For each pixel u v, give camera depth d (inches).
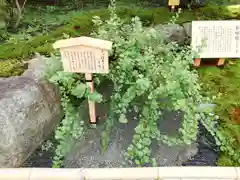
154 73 146.8
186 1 235.1
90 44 130.0
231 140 153.7
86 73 141.3
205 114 164.1
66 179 127.1
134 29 154.6
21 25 218.8
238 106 171.6
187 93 146.7
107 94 168.2
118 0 244.1
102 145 152.4
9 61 177.6
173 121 162.2
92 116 155.9
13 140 138.0
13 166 140.0
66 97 155.5
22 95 145.8
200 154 151.3
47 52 188.9
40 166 146.3
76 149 150.5
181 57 163.8
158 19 218.1
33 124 146.1
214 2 242.8
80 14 226.8
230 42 188.2
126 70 146.3
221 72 197.5
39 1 243.9
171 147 151.7
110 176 127.3
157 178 126.9
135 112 163.5
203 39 172.4
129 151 143.8
